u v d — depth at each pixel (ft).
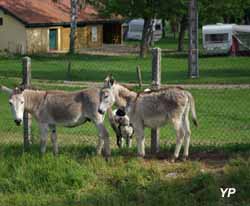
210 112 77.51
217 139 52.19
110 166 37.93
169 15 184.85
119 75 130.21
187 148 39.73
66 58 178.19
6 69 142.82
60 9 219.41
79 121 41.88
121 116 46.44
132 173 35.76
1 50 200.34
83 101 41.52
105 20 229.04
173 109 39.50
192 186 33.55
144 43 183.83
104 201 32.63
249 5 214.07
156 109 39.81
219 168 36.99
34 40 203.62
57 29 211.20
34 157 38.55
